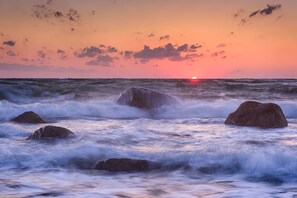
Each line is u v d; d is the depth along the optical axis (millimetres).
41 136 11469
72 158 9453
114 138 11844
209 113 21734
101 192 7051
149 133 13055
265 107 15711
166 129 14609
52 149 10102
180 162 8922
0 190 7039
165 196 6828
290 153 8609
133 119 19328
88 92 32969
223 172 8383
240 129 14562
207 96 30781
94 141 11258
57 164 9070
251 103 16344
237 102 23703
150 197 6770
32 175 8195
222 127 15281
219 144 10594
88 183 7672
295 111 21781
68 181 7801
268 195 6836
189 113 21672
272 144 10422
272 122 15172
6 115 19391
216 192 7062
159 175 8289
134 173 8461
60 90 33031
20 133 13320
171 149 10141
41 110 20625
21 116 16375
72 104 21641
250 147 9750
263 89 37656
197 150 9617
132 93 22672
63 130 11695
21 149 10086
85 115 20906
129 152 9766
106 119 18969
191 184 7602
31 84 36938
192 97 29703
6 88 30844
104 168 8703
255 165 8406
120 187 7395
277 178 7824
